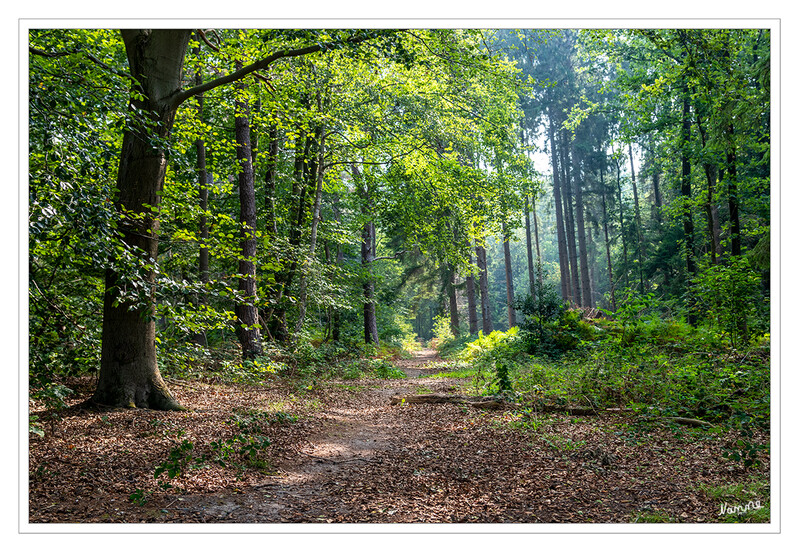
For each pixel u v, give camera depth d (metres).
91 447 5.63
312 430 7.46
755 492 4.28
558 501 4.44
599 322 14.78
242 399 9.17
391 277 32.06
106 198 5.71
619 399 8.07
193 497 4.56
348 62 13.19
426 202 17.44
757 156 17.08
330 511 4.34
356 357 18.23
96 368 7.80
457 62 11.52
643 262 27.44
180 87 7.91
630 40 18.22
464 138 17.25
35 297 6.53
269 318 14.53
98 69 6.04
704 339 10.62
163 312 6.58
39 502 4.21
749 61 15.87
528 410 7.88
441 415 8.50
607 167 34.47
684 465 5.14
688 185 16.73
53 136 4.99
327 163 17.25
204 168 12.06
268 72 11.66
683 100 16.41
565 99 33.44
